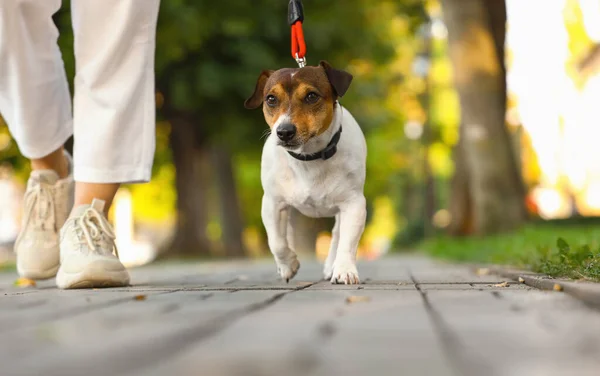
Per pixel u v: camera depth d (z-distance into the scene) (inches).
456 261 374.0
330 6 672.4
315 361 70.4
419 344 79.6
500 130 504.7
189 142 796.0
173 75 649.6
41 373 66.6
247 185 1286.9
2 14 178.2
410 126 1334.9
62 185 202.4
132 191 1192.8
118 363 70.6
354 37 712.4
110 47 182.5
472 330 89.0
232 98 664.4
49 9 184.9
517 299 125.1
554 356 71.9
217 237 1359.5
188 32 569.6
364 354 73.7
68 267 174.2
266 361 70.8
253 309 115.0
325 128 175.3
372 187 1449.3
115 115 183.6
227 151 916.6
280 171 183.5
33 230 200.2
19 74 185.6
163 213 1407.5
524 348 76.5
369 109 904.3
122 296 141.9
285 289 157.8
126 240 1606.8
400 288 156.2
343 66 728.3
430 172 1277.1
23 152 198.2
